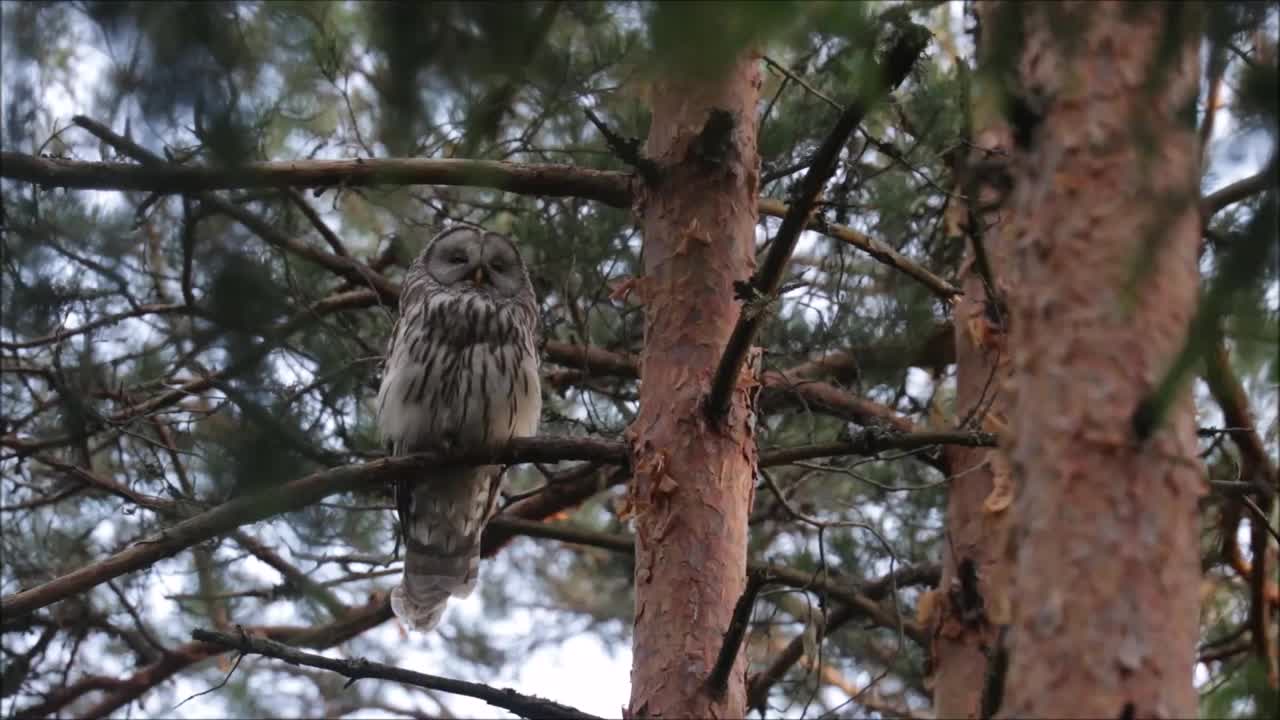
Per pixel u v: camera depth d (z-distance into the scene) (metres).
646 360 9.52
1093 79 5.47
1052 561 5.28
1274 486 11.19
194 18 7.14
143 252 13.30
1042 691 5.20
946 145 12.95
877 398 15.23
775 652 17.33
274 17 9.15
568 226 13.94
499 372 12.81
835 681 17.73
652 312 9.59
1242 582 15.62
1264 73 5.22
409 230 14.83
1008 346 13.19
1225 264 5.32
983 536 13.28
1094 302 5.36
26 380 13.90
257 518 9.24
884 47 7.18
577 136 12.85
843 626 16.84
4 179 8.12
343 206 14.72
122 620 15.86
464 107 9.67
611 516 18.58
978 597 13.25
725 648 8.13
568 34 11.61
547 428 14.95
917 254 14.72
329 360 12.73
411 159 9.77
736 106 9.83
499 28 6.77
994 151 10.46
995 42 5.78
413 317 12.91
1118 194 5.39
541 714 8.23
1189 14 5.42
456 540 13.02
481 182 9.90
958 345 13.77
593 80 11.94
